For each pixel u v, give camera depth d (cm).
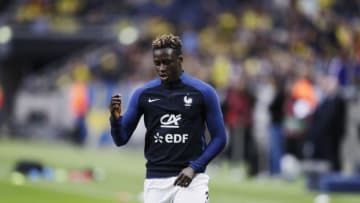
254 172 4019
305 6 5719
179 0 7250
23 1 7750
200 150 1598
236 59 5516
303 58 4691
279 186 3684
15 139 6322
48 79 6769
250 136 4109
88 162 4641
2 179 3669
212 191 3453
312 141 3738
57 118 6138
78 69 6397
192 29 6719
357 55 3959
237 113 4200
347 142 3788
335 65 3997
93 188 3469
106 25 7181
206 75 4772
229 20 6312
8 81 7212
